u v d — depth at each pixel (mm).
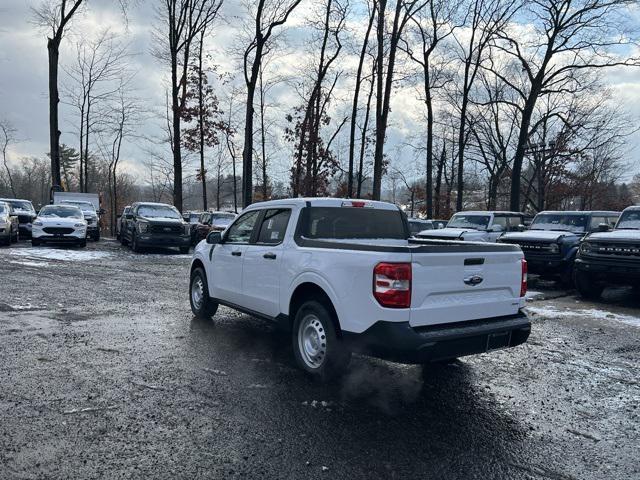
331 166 36156
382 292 4207
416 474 3270
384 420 4121
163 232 19297
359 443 3688
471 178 50125
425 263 4289
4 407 4082
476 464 3430
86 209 25234
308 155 34031
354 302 4445
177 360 5559
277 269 5594
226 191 52188
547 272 12281
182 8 29672
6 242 19078
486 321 4734
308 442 3674
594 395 4879
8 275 11594
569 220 13680
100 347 5953
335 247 4820
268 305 5797
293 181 35438
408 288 4180
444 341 4281
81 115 40094
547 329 7766
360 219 5895
